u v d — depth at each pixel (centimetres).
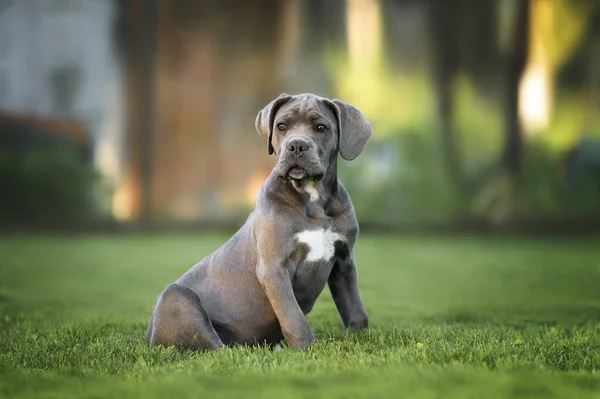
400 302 884
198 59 2950
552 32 2588
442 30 2684
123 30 2827
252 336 530
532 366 436
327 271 522
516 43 2595
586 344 525
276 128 528
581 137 2534
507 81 2602
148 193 2764
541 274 1190
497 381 397
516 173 2517
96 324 689
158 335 512
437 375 406
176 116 2919
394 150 2561
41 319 746
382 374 409
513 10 2602
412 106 2678
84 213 2430
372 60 2788
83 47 2794
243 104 2983
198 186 2928
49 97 2761
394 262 1423
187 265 1398
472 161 2577
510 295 942
